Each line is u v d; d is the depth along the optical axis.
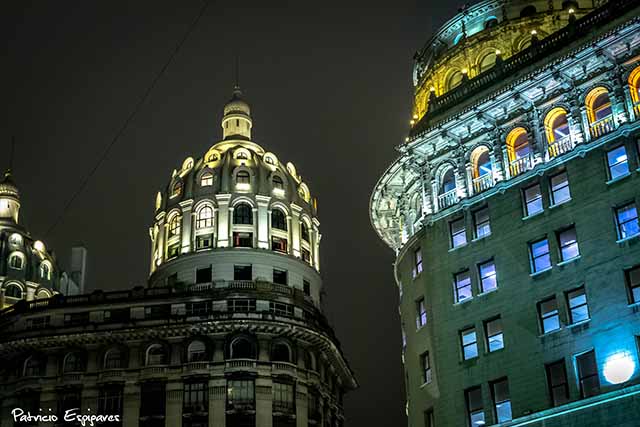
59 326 84.81
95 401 81.31
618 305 42.50
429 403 49.62
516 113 51.00
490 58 58.12
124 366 82.81
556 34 51.62
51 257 117.12
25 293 110.62
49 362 84.06
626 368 41.12
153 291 87.88
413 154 55.38
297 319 84.94
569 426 41.94
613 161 45.69
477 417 46.44
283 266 91.31
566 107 48.75
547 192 47.69
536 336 45.12
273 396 80.88
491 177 51.19
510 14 60.09
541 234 47.03
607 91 47.41
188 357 82.44
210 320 82.62
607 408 40.84
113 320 85.88
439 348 49.31
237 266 89.75
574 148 47.09
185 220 93.19
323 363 89.19
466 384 47.25
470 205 51.25
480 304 48.38
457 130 53.41
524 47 57.34
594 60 47.75
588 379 42.59
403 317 55.41
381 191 59.47
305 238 96.94
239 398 80.12
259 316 83.62
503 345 46.53
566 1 58.72
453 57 59.91
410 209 57.25
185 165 100.62
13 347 84.56
